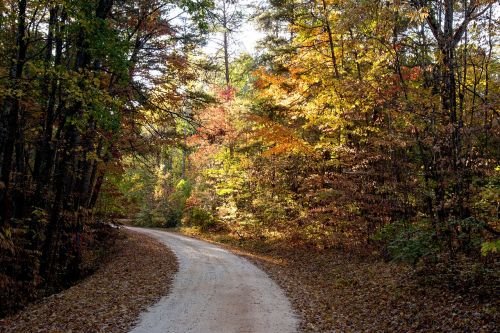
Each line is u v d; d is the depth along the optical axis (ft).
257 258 69.97
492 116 34.42
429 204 42.22
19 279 41.86
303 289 43.91
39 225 48.57
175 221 145.89
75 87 34.76
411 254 38.24
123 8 54.90
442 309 28.22
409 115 40.73
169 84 60.95
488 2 34.76
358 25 48.39
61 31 36.94
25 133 48.01
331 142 59.57
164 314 31.78
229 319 30.58
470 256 34.88
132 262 59.06
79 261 55.67
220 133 67.46
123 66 38.09
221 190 97.25
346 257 57.47
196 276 49.34
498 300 26.81
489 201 32.91
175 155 181.06
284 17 63.67
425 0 41.04
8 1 37.24
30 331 27.12
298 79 62.13
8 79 35.32
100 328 27.48
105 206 86.74
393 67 48.80
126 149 63.46
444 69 38.45
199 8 39.63
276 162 75.87
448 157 36.94
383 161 53.52
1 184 36.94
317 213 63.10
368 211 56.54
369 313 32.17
